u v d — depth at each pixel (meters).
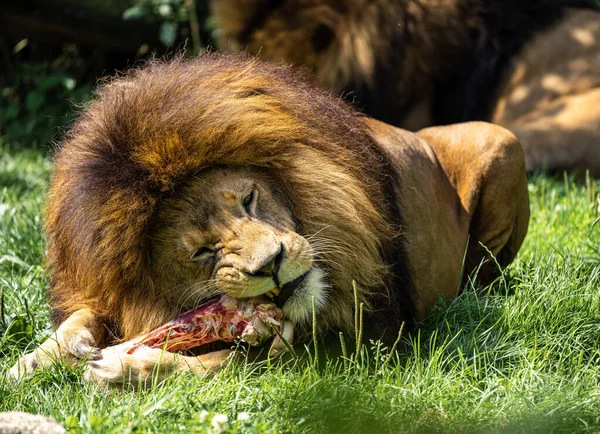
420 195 10.19
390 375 8.23
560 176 17.66
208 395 7.69
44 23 22.48
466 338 9.23
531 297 9.53
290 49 17.36
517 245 11.67
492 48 18.36
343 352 8.16
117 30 22.84
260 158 8.41
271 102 8.80
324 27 17.30
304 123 8.87
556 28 18.72
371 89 17.34
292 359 8.32
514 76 18.45
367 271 8.81
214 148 8.20
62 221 8.62
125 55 24.23
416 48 17.48
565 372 8.75
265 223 8.22
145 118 8.24
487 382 8.29
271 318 8.23
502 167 11.03
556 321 9.25
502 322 9.34
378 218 9.03
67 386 8.09
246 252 7.99
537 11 18.83
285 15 17.39
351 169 9.00
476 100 18.23
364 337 8.91
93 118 8.77
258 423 7.01
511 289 10.62
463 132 11.30
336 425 7.30
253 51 17.64
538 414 7.50
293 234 8.31
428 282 10.07
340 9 17.25
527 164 17.59
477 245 11.25
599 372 8.57
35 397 7.97
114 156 8.29
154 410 7.34
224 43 18.08
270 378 8.09
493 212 11.17
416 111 17.86
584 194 14.55
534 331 9.09
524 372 8.44
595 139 17.53
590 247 11.09
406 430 7.30
